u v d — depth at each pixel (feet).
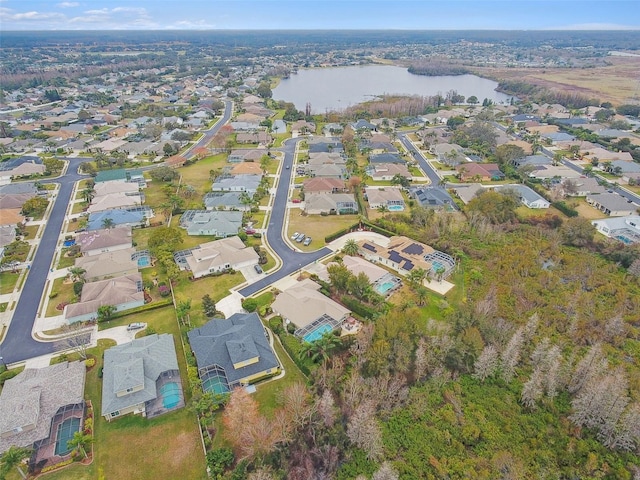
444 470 189.16
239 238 380.37
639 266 330.95
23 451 182.91
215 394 217.15
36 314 291.17
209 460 186.50
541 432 207.21
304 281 317.42
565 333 270.26
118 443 201.05
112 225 405.39
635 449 196.65
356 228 413.80
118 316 286.66
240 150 647.97
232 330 255.70
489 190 466.70
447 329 253.24
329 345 237.04
